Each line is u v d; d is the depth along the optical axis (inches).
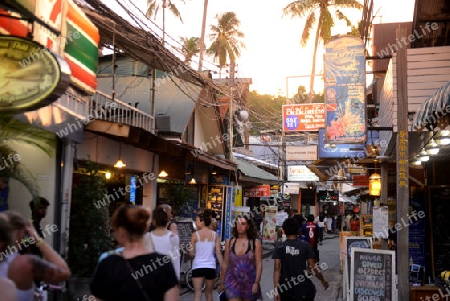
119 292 143.2
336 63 486.3
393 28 821.2
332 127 478.9
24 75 263.6
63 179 381.7
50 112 355.9
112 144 495.8
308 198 1823.3
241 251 304.0
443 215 542.9
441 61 440.1
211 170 826.8
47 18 344.8
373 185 630.5
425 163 620.7
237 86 927.7
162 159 636.1
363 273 364.2
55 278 155.6
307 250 294.4
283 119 1029.8
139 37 481.4
